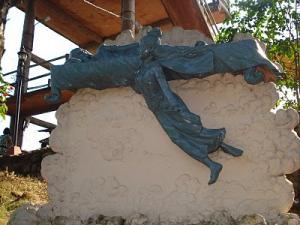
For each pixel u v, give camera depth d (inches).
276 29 347.3
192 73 183.8
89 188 194.5
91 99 204.4
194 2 455.5
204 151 176.2
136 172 189.3
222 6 569.3
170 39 198.8
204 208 175.6
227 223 167.3
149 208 182.7
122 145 194.2
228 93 184.2
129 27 432.5
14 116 625.9
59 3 656.4
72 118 205.3
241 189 173.8
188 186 179.9
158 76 186.4
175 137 181.9
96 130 200.2
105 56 200.8
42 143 533.6
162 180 184.2
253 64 177.0
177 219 176.4
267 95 179.6
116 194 189.8
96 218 184.7
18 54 583.8
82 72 199.9
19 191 346.9
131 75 193.8
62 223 189.5
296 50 344.8
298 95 332.2
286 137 173.9
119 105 198.8
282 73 176.9
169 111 183.0
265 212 168.9
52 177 201.0
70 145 202.5
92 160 197.6
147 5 652.7
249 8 357.7
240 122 180.1
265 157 174.2
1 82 359.3
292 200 167.8
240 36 188.4
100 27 713.6
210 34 489.4
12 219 196.2
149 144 189.8
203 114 184.5
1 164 447.5
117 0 635.5
